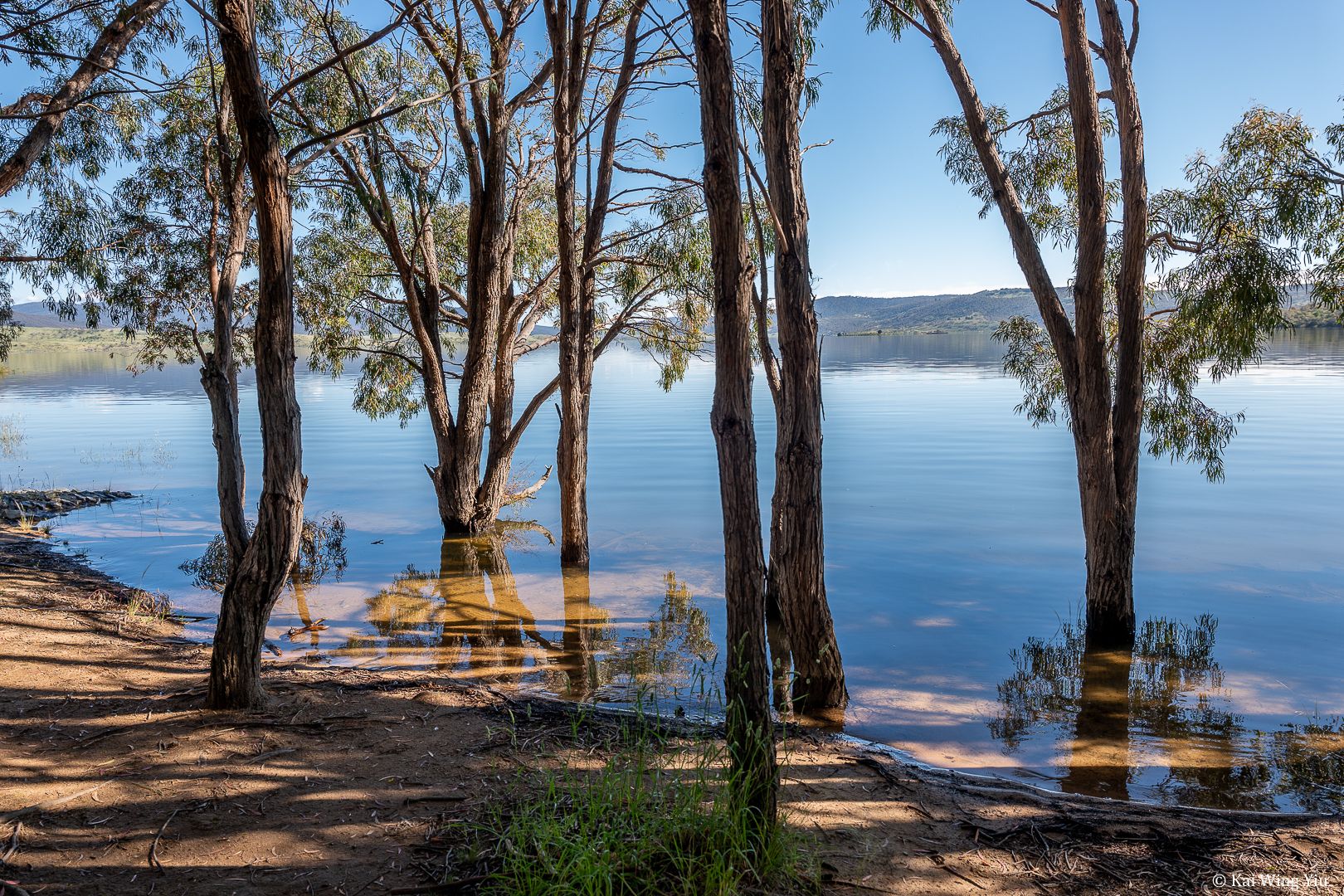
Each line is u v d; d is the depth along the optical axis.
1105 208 8.32
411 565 12.05
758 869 3.62
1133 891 3.68
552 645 8.30
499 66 13.24
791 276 6.81
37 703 5.69
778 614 9.17
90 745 5.01
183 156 12.01
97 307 12.29
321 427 29.83
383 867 3.70
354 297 15.46
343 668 7.05
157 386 52.06
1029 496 16.31
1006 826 4.32
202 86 11.54
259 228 5.30
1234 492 16.33
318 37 12.69
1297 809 4.99
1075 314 8.55
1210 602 9.76
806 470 6.73
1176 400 11.27
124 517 15.19
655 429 28.25
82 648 7.10
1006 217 8.91
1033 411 13.27
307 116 12.48
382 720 5.57
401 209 15.83
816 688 6.74
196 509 15.97
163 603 9.20
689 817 3.76
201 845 3.88
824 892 3.57
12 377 62.94
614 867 3.43
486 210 13.84
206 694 5.90
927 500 15.97
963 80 8.91
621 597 10.22
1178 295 10.25
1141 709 6.71
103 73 9.25
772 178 6.82
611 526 14.60
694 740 5.28
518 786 4.52
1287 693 7.10
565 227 11.73
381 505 16.67
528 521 15.23
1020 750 5.93
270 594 5.75
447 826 4.06
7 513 14.87
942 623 9.09
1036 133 11.41
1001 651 8.20
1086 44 8.16
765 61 6.83
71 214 11.62
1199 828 4.34
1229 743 6.05
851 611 9.49
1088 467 8.41
